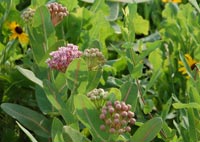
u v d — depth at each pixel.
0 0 1.12
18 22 1.09
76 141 0.71
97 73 0.85
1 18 1.08
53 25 0.94
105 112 0.71
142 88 1.06
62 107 0.81
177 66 1.11
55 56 0.82
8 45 1.04
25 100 1.03
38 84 0.86
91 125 0.73
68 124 0.80
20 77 0.99
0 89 1.03
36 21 0.91
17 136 0.98
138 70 0.96
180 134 0.90
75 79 0.80
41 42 0.92
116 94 0.77
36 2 1.05
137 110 0.99
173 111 1.04
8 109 0.86
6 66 1.03
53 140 0.77
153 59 1.00
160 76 1.10
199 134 0.87
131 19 0.98
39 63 0.90
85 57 0.83
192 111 0.85
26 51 1.08
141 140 0.72
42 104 0.89
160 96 1.10
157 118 0.71
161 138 0.95
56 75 0.92
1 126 1.00
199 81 0.89
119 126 0.71
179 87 1.10
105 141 0.73
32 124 0.87
